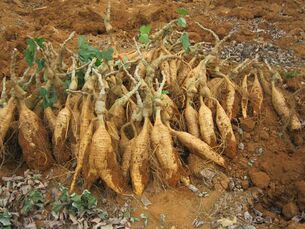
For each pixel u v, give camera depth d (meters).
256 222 1.56
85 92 1.60
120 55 1.96
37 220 1.49
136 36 2.71
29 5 3.28
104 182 1.55
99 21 2.88
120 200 1.54
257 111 1.91
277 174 1.68
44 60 1.70
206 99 1.81
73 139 1.64
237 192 1.64
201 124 1.72
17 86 1.62
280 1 3.19
